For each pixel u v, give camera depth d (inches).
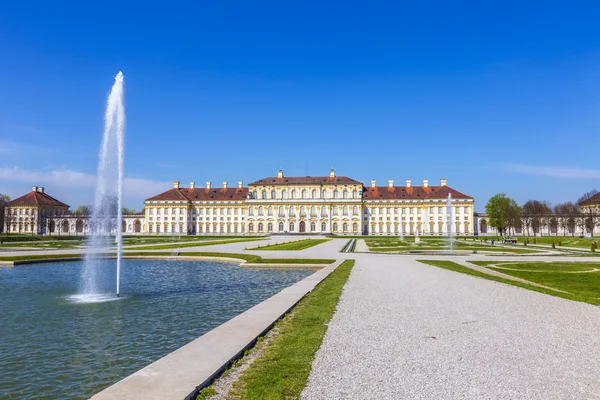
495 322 654.5
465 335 578.2
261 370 441.1
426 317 689.6
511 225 5718.5
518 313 721.0
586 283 1123.3
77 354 599.5
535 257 2023.9
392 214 6924.2
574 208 7180.1
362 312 728.3
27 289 1156.5
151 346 635.5
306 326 627.8
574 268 1493.6
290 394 381.1
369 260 1812.3
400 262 1712.6
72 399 453.7
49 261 1915.6
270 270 1603.1
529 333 589.6
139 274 1493.6
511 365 458.0
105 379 510.0
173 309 893.8
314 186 7042.3
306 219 7007.9
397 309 754.8
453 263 1669.5
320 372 435.2
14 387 485.1
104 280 1341.0
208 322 781.3
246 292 1106.7
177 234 6865.2
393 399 370.9
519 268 1491.1
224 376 429.1
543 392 387.2
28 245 3248.0
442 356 486.9
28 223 6884.8
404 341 547.8
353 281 1126.4
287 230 7032.5
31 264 1820.9
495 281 1127.6
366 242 3870.6
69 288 1177.4
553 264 1646.2
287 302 800.3
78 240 4163.4
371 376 424.5
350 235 6569.9
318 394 381.1
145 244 3358.8
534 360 474.6
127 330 725.3
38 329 733.9
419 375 427.5
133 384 391.5
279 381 410.3
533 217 6136.8
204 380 401.7
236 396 378.3
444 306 782.5
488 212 5595.5
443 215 6815.9
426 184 7135.8
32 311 877.8
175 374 416.5
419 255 2145.7
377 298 866.8
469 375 428.1
